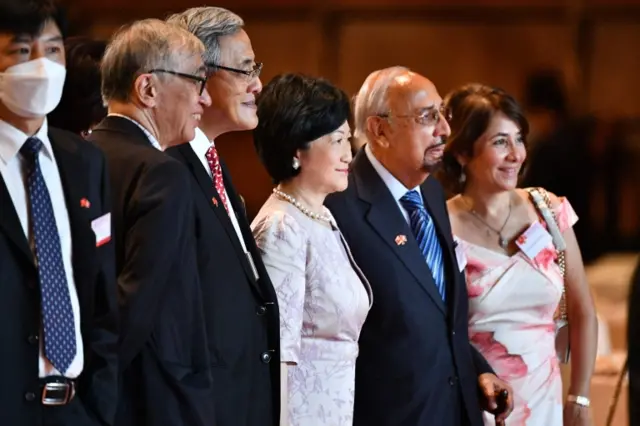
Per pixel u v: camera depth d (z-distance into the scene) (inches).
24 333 240.2
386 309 334.3
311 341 311.7
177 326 267.7
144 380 264.7
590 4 870.4
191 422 267.7
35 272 241.6
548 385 371.6
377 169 347.6
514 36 876.6
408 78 346.0
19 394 239.0
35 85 238.4
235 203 305.7
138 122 279.4
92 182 254.2
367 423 335.3
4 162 243.8
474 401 346.9
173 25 285.3
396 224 340.2
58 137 254.2
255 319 295.0
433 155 343.9
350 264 323.9
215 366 283.3
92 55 322.3
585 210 713.0
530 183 703.7
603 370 467.2
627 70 872.3
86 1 872.3
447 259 350.3
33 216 244.4
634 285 348.2
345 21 882.1
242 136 848.3
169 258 263.1
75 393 247.1
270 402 298.5
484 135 368.2
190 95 281.1
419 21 878.4
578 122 725.3
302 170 317.4
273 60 886.4
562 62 875.4
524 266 370.6
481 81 879.1
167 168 268.5
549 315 374.9
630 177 841.5
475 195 377.4
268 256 306.5
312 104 313.3
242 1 885.2
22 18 238.8
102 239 252.2
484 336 370.0
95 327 250.8
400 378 334.0
